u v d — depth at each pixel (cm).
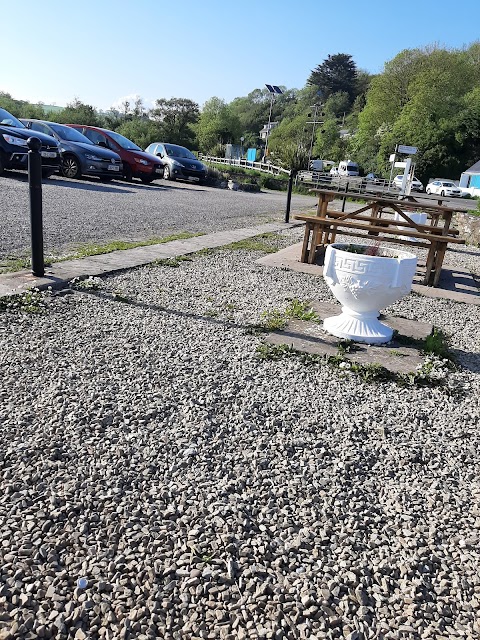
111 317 475
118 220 1019
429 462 299
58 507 226
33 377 341
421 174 5497
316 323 520
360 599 199
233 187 2386
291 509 245
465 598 206
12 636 169
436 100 5431
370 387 391
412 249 1159
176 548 212
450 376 428
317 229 823
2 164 1326
